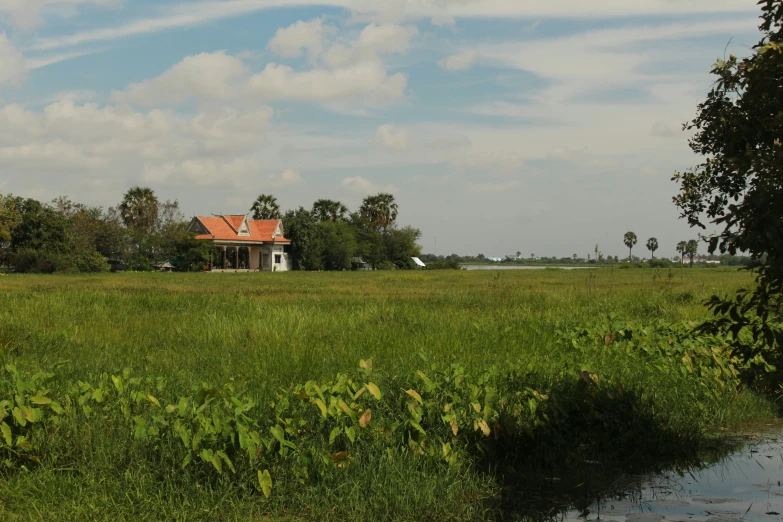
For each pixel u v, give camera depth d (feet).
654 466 18.85
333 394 18.81
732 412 23.66
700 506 15.75
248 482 15.14
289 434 16.44
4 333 31.60
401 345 31.42
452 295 62.18
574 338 33.01
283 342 32.40
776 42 12.82
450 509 14.96
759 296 13.42
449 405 18.62
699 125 22.20
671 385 25.75
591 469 18.04
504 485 16.78
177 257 202.59
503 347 31.55
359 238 270.26
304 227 244.42
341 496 15.01
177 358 28.94
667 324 34.58
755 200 11.84
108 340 33.81
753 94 13.56
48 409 17.69
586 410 20.92
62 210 202.49
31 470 15.60
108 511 13.96
